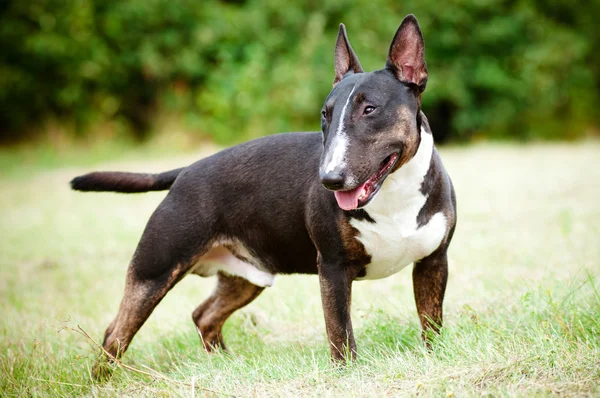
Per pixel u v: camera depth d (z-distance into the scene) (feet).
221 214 15.16
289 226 14.64
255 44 62.69
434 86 64.23
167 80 63.72
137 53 61.36
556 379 11.50
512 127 70.03
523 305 15.58
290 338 16.65
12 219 37.24
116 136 63.77
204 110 63.46
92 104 63.05
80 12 59.62
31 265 27.22
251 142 15.53
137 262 15.02
